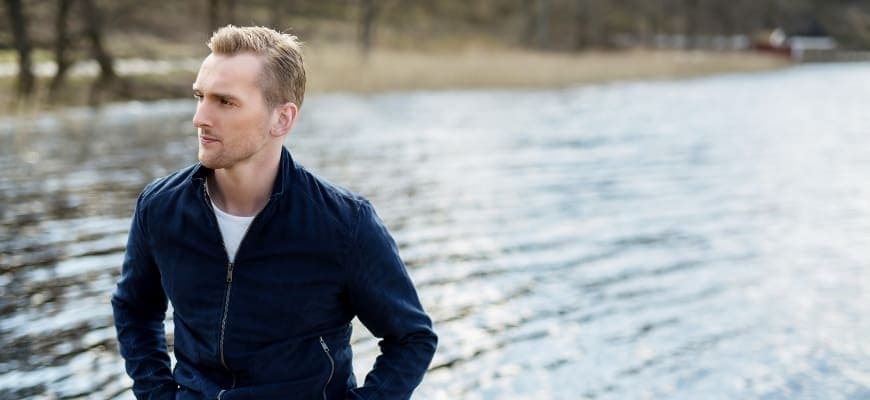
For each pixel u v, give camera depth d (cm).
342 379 232
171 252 220
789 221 1045
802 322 648
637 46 6719
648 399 498
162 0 3625
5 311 613
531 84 3369
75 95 2202
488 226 959
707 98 3083
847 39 9588
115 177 1131
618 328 627
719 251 884
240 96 207
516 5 6706
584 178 1326
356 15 5275
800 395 510
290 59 217
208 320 219
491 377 528
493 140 1736
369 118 2047
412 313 230
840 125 2239
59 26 2312
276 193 213
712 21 8569
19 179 1108
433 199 1092
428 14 5991
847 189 1285
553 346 585
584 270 792
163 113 2059
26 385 489
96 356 536
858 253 882
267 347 219
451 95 2820
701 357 571
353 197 226
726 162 1552
